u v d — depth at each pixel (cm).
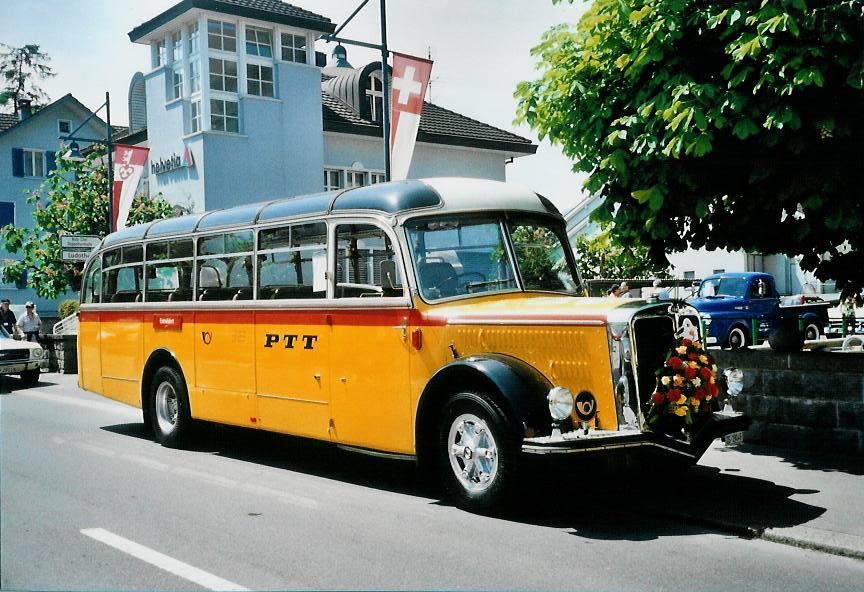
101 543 605
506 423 655
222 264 976
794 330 950
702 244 973
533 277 817
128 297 1148
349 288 807
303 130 2811
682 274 3372
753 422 948
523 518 677
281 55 2780
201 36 2603
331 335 820
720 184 884
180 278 1045
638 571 540
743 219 909
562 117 945
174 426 1041
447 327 725
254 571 540
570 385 664
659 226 898
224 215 988
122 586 511
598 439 621
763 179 852
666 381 659
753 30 812
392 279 758
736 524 634
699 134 816
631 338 643
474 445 688
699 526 655
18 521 670
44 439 1100
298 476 862
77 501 742
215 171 2605
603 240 992
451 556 572
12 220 4131
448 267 771
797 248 948
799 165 825
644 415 652
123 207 2236
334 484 820
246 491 786
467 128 3441
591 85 915
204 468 905
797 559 570
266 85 2758
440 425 713
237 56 2683
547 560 563
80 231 2594
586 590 504
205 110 2602
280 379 884
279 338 884
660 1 845
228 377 959
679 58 846
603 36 895
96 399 1560
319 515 690
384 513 696
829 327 2422
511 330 696
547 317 676
